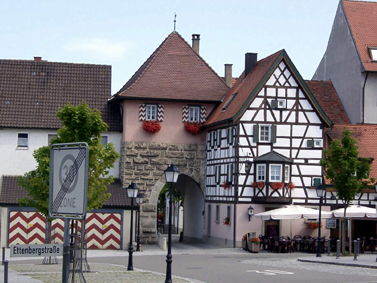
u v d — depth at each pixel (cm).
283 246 3597
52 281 1841
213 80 4488
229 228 3891
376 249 3772
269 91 3900
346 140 3294
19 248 1248
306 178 3919
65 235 1360
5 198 3825
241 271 2377
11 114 4159
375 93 4447
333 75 4834
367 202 3950
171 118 4334
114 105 4412
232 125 3909
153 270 2419
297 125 3931
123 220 3938
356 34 4584
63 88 4388
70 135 2370
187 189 4881
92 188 2442
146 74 4359
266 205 3834
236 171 3822
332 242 3684
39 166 2503
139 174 4253
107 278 2020
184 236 4922
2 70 4388
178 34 4647
